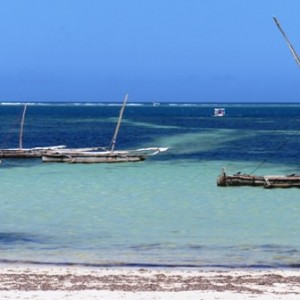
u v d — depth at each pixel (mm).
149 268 59250
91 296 46281
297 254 65875
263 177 115500
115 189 114375
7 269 57094
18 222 82375
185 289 49031
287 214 89562
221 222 83312
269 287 50094
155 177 132500
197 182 124062
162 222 83125
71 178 130375
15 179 128750
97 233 75875
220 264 61312
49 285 49812
